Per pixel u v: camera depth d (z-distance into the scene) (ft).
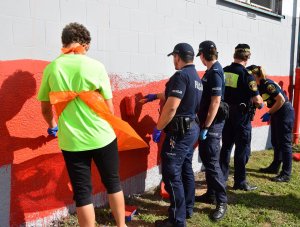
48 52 10.49
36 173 10.75
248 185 15.29
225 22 17.49
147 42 13.60
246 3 19.06
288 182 16.48
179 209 11.28
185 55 11.02
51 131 10.35
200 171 17.51
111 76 12.35
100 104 9.23
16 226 10.41
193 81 10.93
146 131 14.16
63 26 10.77
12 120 9.90
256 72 16.19
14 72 9.75
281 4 21.45
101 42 11.89
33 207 10.82
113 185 9.86
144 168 14.42
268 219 12.66
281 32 21.77
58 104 9.19
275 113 16.42
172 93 10.63
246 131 14.33
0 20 9.34
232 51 18.22
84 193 9.38
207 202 13.83
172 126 11.01
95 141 9.28
